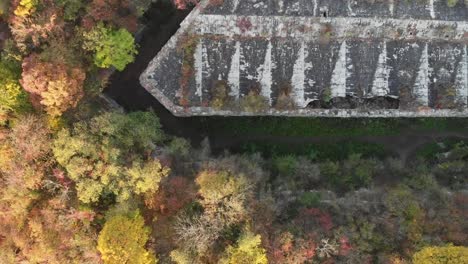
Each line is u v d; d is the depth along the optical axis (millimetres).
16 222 19812
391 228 21031
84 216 19375
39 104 19766
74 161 19297
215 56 23219
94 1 20078
